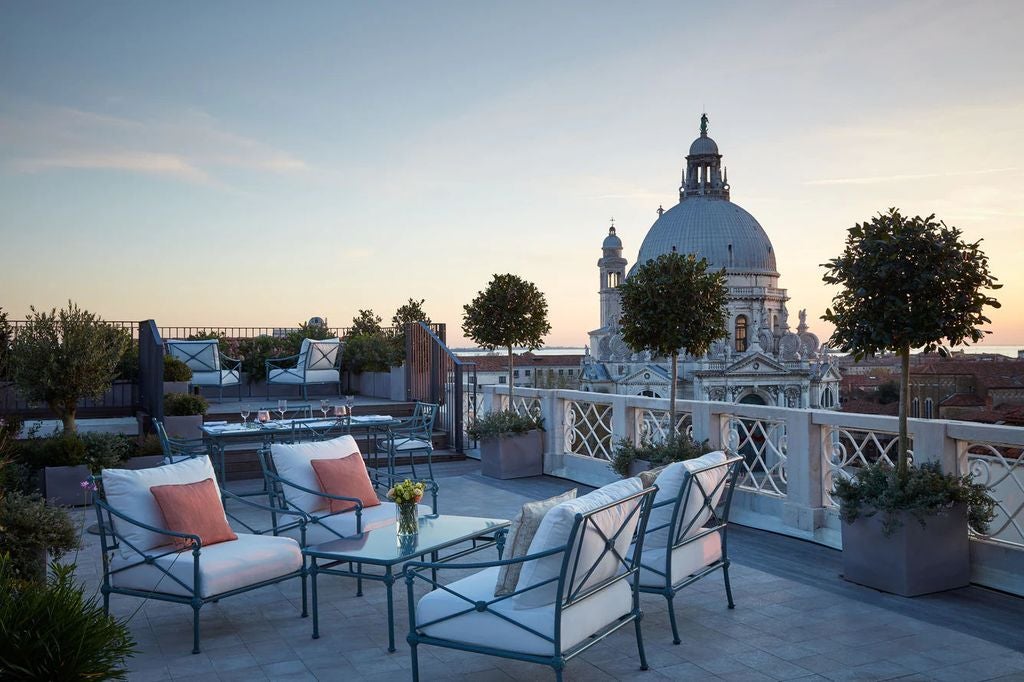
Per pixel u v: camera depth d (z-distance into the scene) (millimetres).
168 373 15016
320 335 20516
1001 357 41000
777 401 113250
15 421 11414
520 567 4316
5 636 3264
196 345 16609
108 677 3480
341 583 7062
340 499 6750
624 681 4812
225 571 5574
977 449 7309
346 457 7488
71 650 3314
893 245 6258
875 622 5777
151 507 5832
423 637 4543
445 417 15617
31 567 5617
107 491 5855
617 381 121125
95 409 15602
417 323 16828
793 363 114625
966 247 6328
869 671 4898
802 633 5570
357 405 15711
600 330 140500
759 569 7215
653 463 9484
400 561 5457
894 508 6309
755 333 118438
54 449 10891
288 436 11930
